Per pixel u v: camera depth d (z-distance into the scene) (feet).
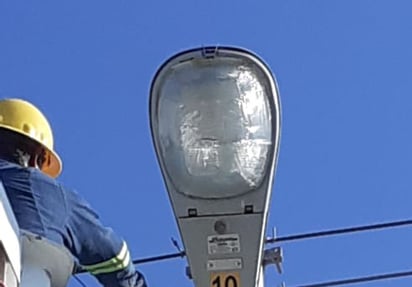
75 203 17.13
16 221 15.56
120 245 17.47
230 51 11.72
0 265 14.37
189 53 11.71
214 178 11.47
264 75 11.68
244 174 11.46
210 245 11.45
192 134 11.55
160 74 11.71
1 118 19.65
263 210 11.49
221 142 11.53
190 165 11.49
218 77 11.63
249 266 11.44
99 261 17.26
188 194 11.48
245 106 11.60
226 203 11.48
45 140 19.70
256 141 11.55
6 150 18.88
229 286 11.42
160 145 11.59
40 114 20.10
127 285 17.88
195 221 11.48
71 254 16.38
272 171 11.51
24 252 15.80
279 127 11.61
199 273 11.46
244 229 11.47
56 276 16.29
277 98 11.65
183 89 11.64
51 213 16.53
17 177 16.80
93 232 17.02
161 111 11.65
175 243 15.31
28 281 15.65
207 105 11.59
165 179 11.50
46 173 19.29
